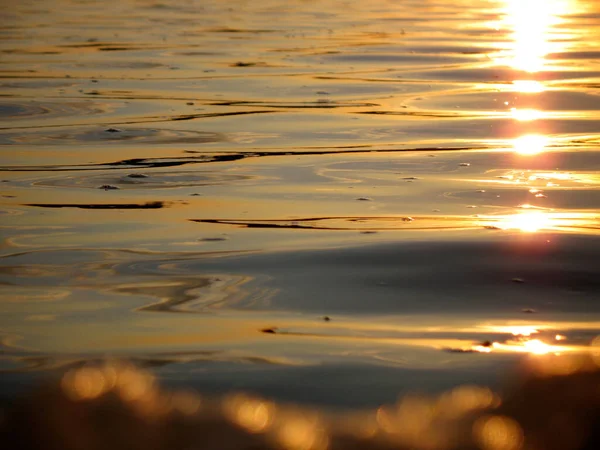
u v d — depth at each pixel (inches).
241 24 727.7
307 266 201.5
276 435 59.6
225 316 172.9
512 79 479.8
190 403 60.9
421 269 198.2
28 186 276.7
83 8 856.9
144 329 166.2
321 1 958.4
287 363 148.7
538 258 204.8
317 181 282.5
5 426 57.9
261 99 420.8
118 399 59.8
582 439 62.3
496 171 294.5
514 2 1009.5
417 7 917.8
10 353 155.5
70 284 192.1
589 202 258.2
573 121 374.6
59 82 459.2
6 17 768.3
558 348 156.0
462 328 165.6
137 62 523.8
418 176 288.7
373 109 399.9
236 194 267.4
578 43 639.8
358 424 63.2
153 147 329.1
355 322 169.2
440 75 490.9
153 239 224.1
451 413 65.2
